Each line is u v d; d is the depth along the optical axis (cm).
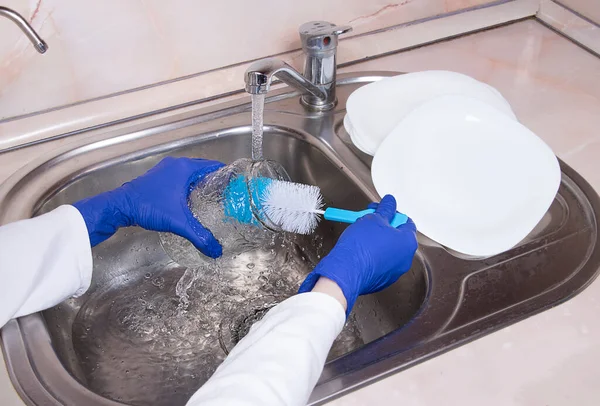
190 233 86
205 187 89
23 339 71
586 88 115
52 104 100
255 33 108
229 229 90
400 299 87
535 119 107
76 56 97
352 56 119
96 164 97
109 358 88
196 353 89
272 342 59
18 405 63
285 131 104
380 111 103
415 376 66
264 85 83
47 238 75
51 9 91
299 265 104
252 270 102
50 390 65
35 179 93
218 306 96
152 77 105
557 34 130
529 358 68
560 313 73
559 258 81
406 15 124
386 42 122
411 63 120
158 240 103
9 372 67
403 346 69
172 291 98
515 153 92
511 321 72
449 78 106
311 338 60
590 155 99
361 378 65
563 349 69
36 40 80
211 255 89
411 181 92
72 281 77
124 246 101
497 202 88
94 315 93
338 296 67
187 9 100
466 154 94
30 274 72
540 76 118
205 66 108
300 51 114
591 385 66
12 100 97
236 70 110
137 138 101
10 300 70
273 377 56
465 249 83
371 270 72
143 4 97
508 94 113
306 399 59
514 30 131
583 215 88
